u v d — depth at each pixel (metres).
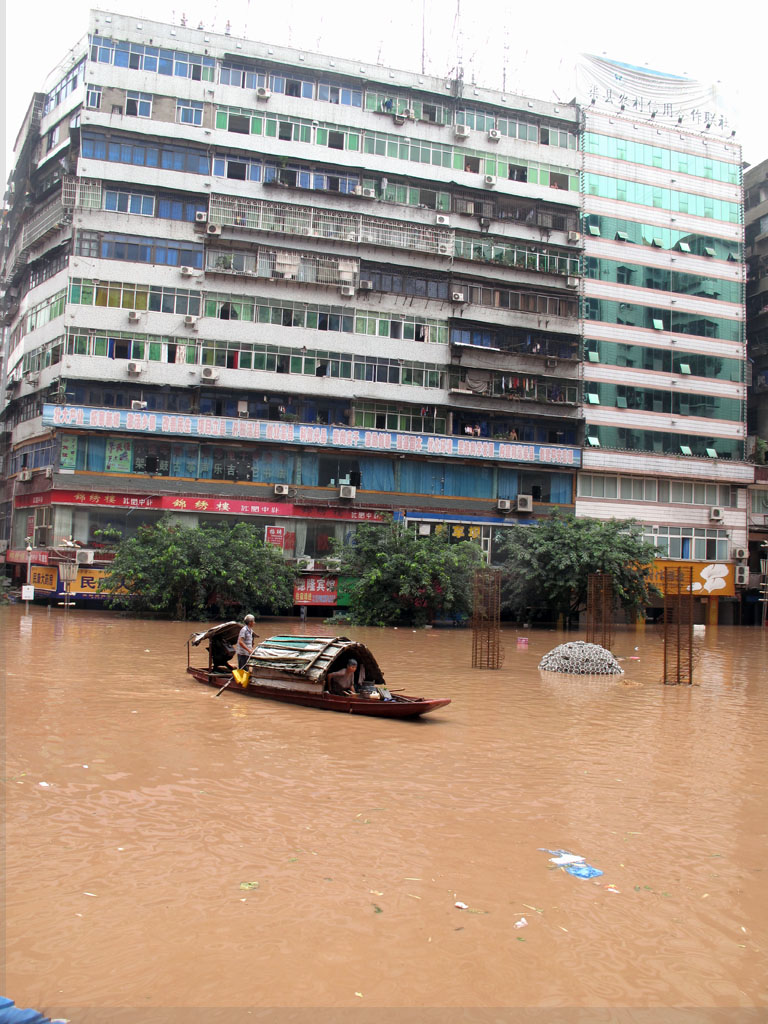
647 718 14.41
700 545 42.50
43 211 35.66
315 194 36.31
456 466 37.97
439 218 38.09
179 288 34.19
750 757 11.48
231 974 5.10
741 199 44.66
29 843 7.06
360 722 12.82
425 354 37.53
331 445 35.12
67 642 21.50
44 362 34.50
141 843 7.16
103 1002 4.76
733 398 43.47
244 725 12.16
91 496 32.25
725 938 5.86
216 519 33.84
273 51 36.34
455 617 33.59
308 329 35.78
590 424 40.34
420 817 8.19
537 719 13.89
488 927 5.86
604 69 42.69
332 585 34.50
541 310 39.94
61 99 35.91
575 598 35.25
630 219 42.00
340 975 5.15
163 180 34.34
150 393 33.91
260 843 7.27
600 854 7.38
